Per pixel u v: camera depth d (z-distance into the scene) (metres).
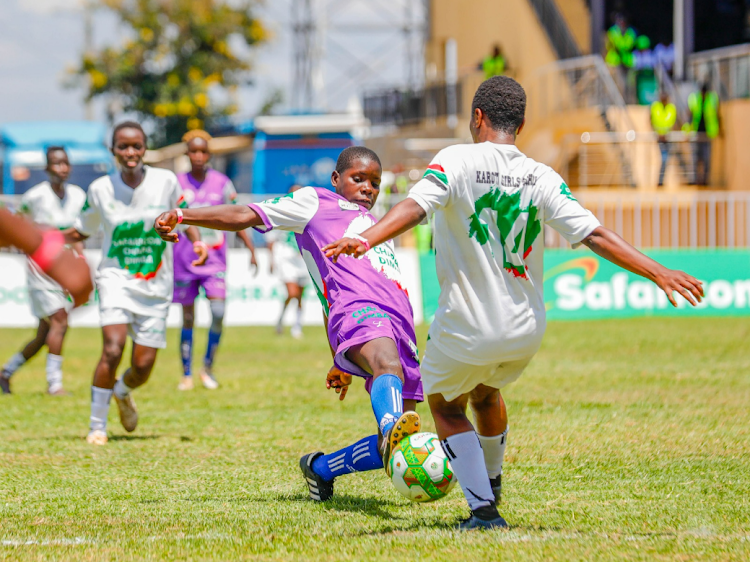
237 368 18.31
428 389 6.72
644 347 20.47
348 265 7.56
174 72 62.28
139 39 62.50
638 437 10.60
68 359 20.59
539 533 6.60
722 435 10.69
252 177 40.56
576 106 38.78
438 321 6.57
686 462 9.30
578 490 8.14
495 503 6.77
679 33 37.72
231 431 11.51
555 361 18.30
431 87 49.38
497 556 5.92
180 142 62.50
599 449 9.95
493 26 48.09
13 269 27.41
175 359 20.28
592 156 34.97
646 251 27.47
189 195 15.97
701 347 20.36
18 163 44.69
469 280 6.38
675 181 34.25
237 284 28.33
